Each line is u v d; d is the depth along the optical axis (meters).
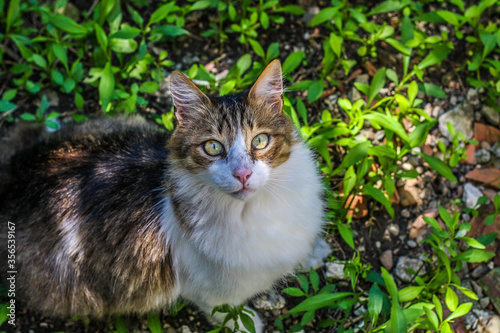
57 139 0.81
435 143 0.95
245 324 0.79
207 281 0.77
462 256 0.82
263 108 0.72
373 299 0.77
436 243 0.85
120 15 0.95
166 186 0.75
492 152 0.95
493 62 0.94
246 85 0.95
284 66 0.92
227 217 0.73
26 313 0.85
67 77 0.95
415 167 0.94
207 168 0.71
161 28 0.93
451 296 0.79
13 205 0.78
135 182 0.77
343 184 0.91
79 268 0.79
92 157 0.79
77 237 0.77
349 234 0.86
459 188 0.93
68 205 0.77
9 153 0.83
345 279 0.88
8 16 0.94
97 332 0.85
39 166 0.78
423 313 0.78
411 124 0.95
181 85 0.71
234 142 0.71
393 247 0.90
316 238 0.83
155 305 0.81
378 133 0.95
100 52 0.95
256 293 0.82
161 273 0.78
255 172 0.70
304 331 0.85
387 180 0.88
